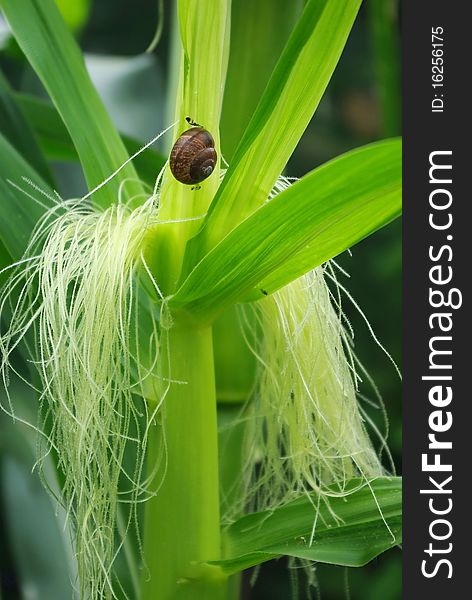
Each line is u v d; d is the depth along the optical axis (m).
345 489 0.58
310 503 0.58
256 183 0.53
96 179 0.58
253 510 0.66
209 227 0.53
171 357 0.55
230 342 0.65
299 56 0.50
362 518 0.57
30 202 0.61
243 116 0.63
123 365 0.56
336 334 0.59
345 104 1.73
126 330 0.56
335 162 0.49
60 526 0.69
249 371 0.66
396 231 1.46
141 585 0.57
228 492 0.64
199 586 0.56
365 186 0.50
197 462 0.56
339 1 0.49
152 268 0.54
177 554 0.56
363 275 1.46
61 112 0.59
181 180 0.52
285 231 0.51
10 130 0.68
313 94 0.52
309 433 0.58
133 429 0.62
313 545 0.56
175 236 0.54
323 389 0.59
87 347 0.54
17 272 0.60
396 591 1.24
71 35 0.61
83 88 0.60
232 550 0.57
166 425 0.55
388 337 1.42
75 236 0.55
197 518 0.56
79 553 0.54
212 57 0.53
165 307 0.54
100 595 0.56
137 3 1.34
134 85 0.89
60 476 0.59
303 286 0.58
